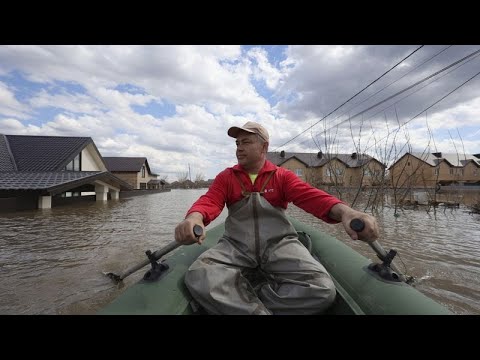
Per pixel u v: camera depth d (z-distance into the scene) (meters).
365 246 4.55
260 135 1.70
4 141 13.61
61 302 2.39
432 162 33.00
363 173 9.63
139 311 1.16
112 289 2.68
